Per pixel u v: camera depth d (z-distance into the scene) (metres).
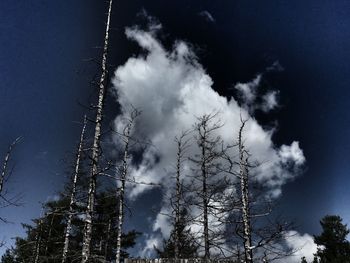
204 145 21.23
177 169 21.38
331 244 33.41
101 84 11.88
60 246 23.09
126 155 19.75
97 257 10.31
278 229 14.64
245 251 15.52
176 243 19.88
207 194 19.44
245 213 16.38
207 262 18.23
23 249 24.38
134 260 19.55
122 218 19.89
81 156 19.14
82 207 18.67
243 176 17.14
